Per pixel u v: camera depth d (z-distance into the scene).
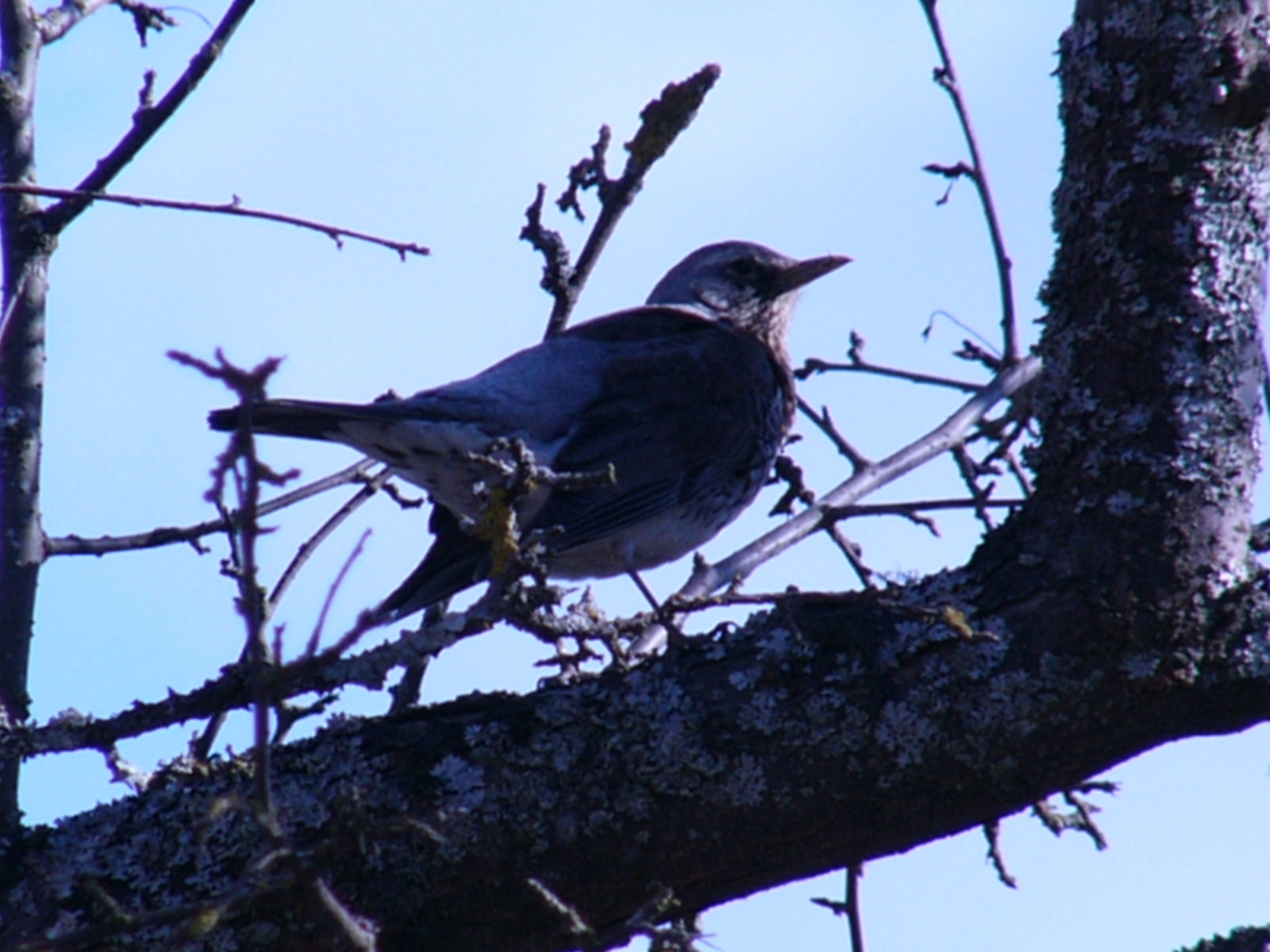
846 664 8.12
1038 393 8.50
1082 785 8.29
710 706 8.15
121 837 8.17
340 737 8.38
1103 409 8.21
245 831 8.06
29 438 9.65
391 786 8.15
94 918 7.92
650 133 9.96
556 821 8.09
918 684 8.02
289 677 5.82
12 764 8.59
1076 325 8.42
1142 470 8.07
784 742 8.07
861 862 8.44
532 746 8.21
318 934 7.92
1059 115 8.76
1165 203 8.31
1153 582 7.91
